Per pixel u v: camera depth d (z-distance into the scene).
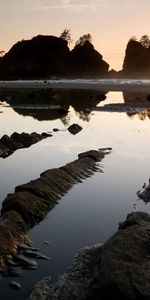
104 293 9.23
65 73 166.25
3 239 12.95
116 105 57.47
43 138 33.06
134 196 18.47
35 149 29.00
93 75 175.88
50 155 26.98
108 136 34.09
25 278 11.63
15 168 23.70
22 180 21.12
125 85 118.69
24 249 13.17
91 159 24.08
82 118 46.00
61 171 20.14
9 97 71.25
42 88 100.81
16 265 12.27
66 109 54.41
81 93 85.31
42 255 12.88
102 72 180.00
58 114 49.50
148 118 45.28
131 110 52.69
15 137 30.59
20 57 163.12
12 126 40.12
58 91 91.19
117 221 15.63
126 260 10.05
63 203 17.38
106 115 48.50
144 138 33.00
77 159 24.56
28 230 14.70
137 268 9.77
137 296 9.06
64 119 45.03
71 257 12.77
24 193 16.28
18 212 15.12
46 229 14.84
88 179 20.95
